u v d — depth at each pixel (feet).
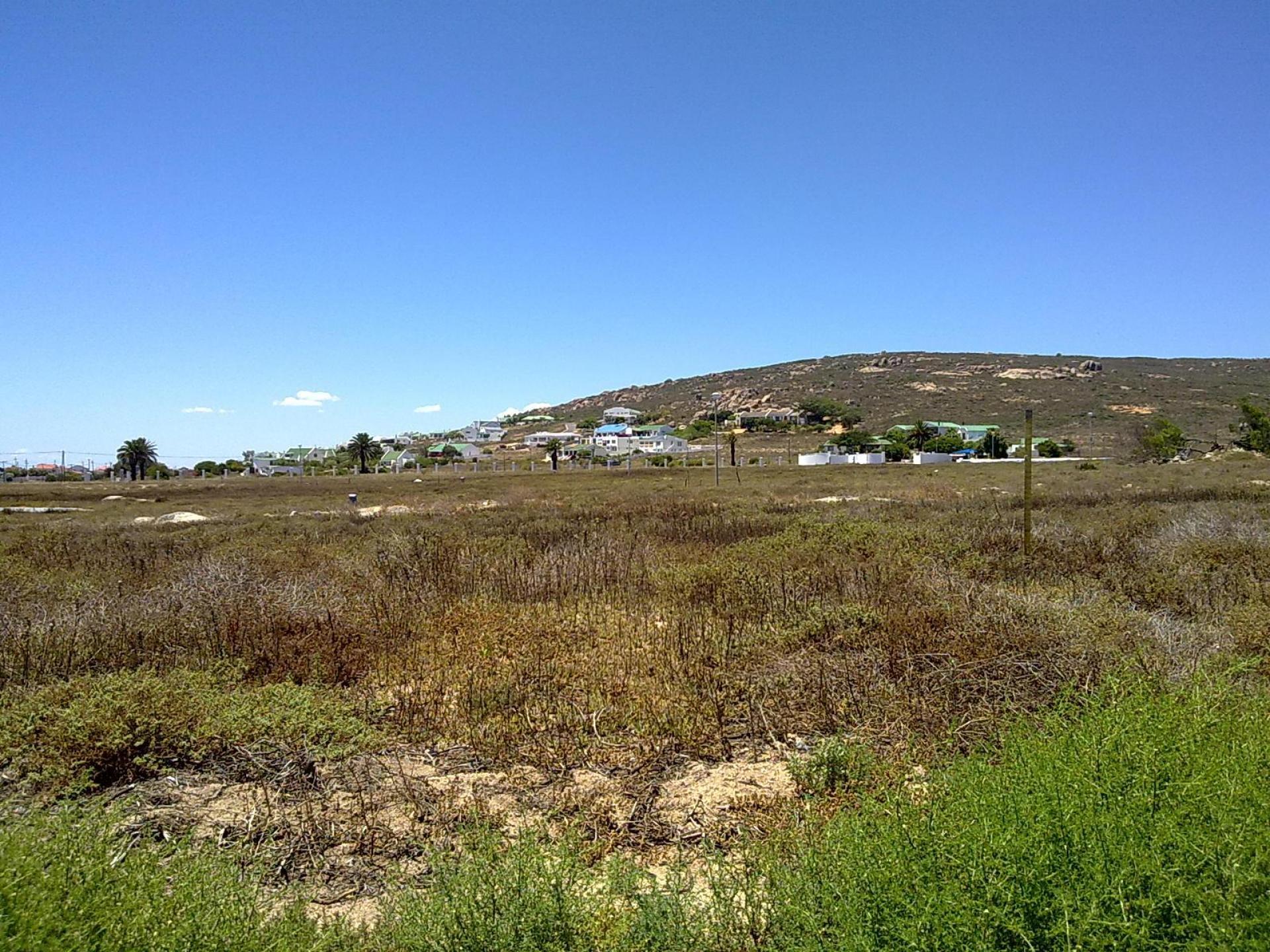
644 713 18.62
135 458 262.88
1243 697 12.96
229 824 13.56
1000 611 21.48
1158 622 21.84
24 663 21.76
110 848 9.48
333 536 56.13
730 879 10.89
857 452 290.35
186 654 23.21
